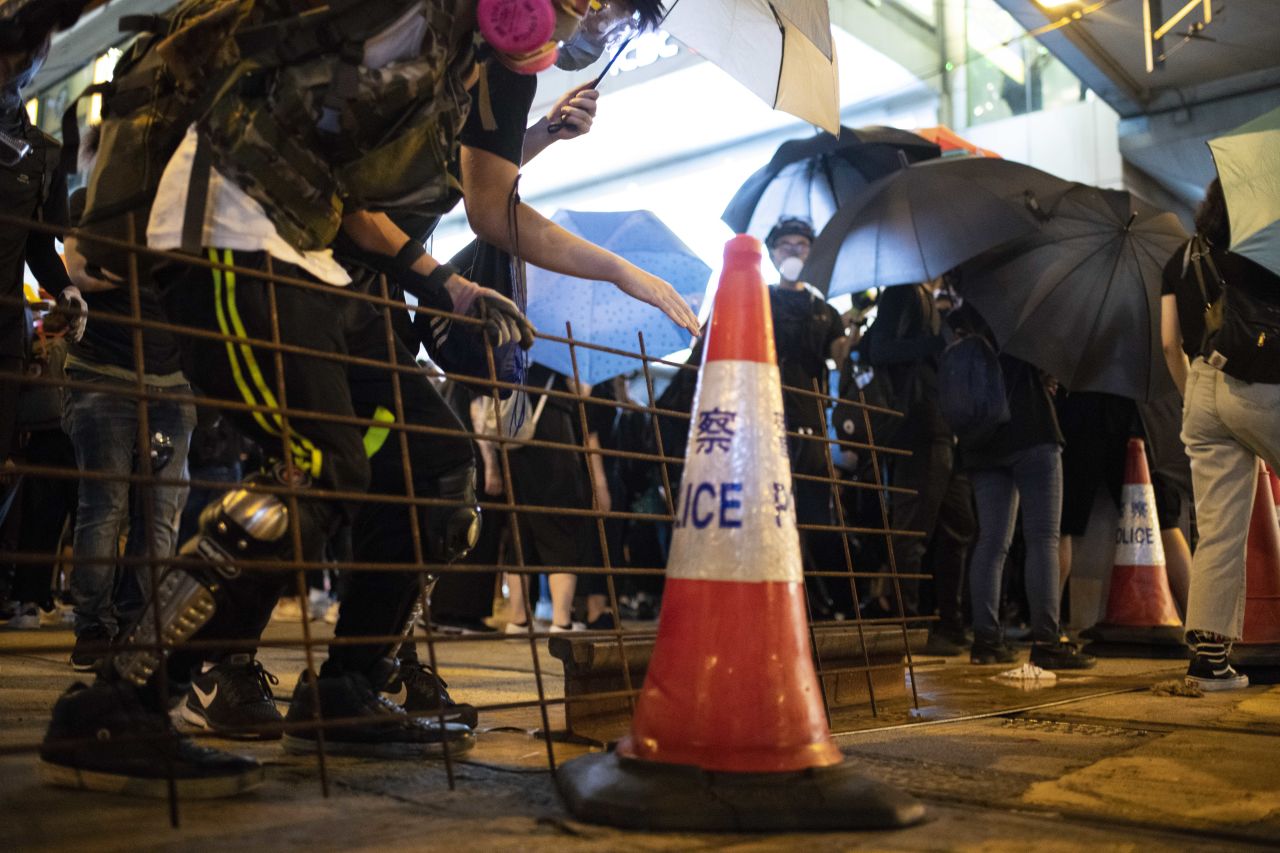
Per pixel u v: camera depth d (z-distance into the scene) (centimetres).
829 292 434
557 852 126
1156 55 791
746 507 153
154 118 163
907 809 142
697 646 149
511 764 187
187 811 143
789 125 1107
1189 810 152
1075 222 427
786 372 482
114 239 155
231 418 166
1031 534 395
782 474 157
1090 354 407
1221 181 303
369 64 156
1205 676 314
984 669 387
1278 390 296
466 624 548
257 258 160
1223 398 305
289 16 157
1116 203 448
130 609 329
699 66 1107
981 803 156
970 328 408
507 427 225
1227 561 309
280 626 568
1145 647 445
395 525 194
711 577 151
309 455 162
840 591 579
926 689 312
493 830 136
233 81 153
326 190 160
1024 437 394
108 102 169
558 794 157
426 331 223
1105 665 411
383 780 169
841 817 138
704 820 136
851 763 152
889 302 468
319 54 155
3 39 224
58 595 554
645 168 1216
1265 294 304
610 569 197
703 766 143
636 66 1131
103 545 315
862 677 270
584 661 214
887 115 1079
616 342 486
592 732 214
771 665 148
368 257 188
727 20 274
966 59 1030
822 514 491
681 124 1173
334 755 192
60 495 460
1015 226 409
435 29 161
